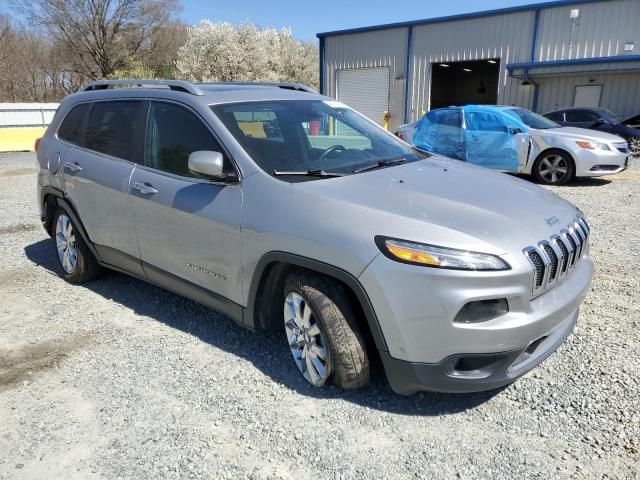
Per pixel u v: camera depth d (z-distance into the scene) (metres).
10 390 3.28
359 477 2.47
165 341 3.83
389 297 2.62
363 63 23.75
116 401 3.12
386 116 22.80
